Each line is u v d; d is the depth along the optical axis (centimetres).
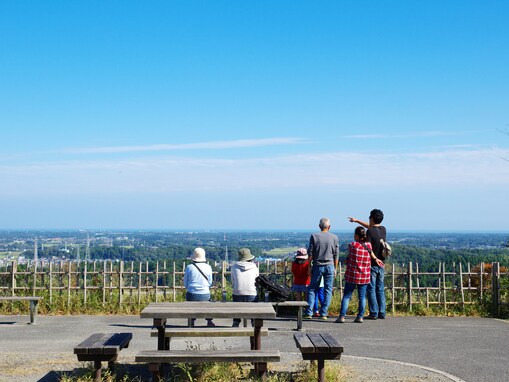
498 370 925
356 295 1616
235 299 1241
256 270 1253
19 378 848
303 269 1490
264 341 1161
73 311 1570
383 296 1480
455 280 1603
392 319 1473
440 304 1592
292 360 975
